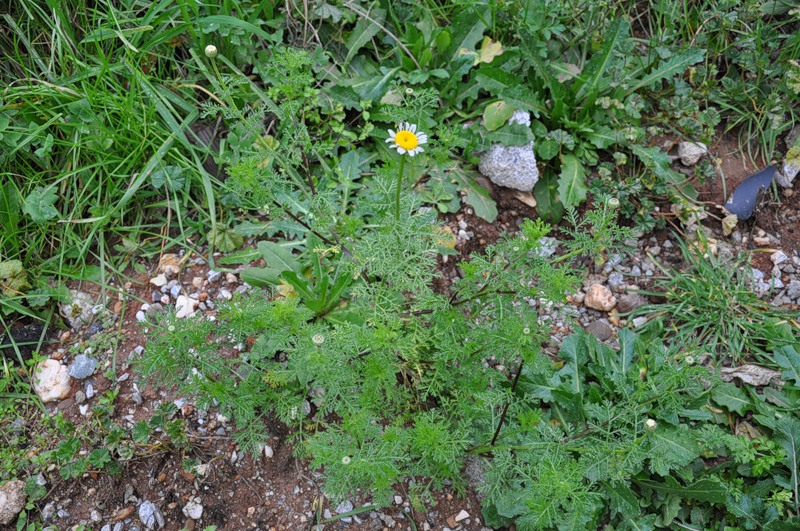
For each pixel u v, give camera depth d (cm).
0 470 47
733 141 64
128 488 47
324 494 48
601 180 60
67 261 56
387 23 64
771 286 57
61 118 56
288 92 47
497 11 63
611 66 61
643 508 47
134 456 48
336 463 41
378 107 60
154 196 58
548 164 61
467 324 46
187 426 49
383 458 40
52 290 54
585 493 39
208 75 57
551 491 39
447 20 65
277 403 47
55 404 50
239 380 49
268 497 48
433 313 45
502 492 45
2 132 54
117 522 46
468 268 42
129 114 55
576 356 51
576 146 61
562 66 62
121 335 53
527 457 44
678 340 55
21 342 52
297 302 45
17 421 49
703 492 45
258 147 56
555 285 41
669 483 46
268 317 42
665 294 56
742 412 50
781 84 62
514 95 59
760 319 55
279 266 53
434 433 40
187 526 47
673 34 65
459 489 47
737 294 56
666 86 65
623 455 42
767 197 61
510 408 46
